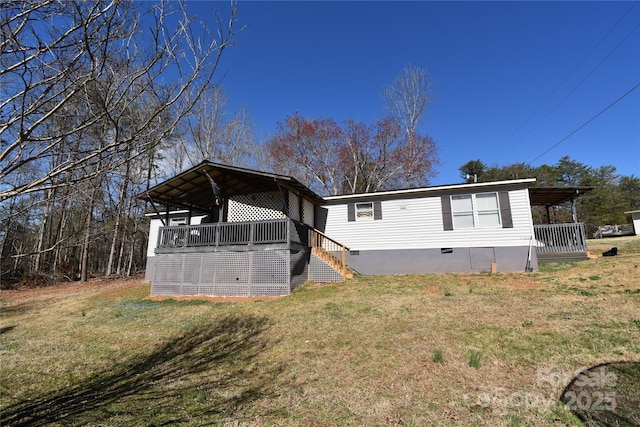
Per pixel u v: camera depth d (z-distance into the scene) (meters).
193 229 12.51
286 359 5.57
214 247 11.99
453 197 13.27
